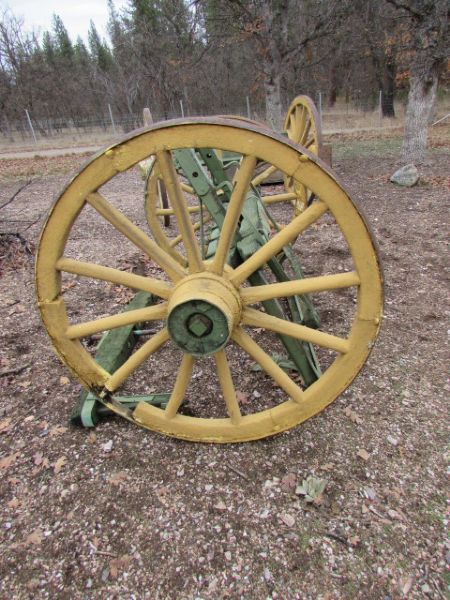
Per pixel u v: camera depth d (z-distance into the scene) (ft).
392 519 6.18
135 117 74.18
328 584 5.48
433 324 10.75
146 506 6.55
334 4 31.09
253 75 64.49
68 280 14.11
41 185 30.78
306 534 6.05
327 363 9.52
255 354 6.49
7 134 76.07
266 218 8.95
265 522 6.24
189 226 5.68
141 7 63.67
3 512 6.57
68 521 6.39
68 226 5.76
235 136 5.10
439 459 7.06
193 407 8.39
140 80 74.33
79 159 44.09
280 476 6.90
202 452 7.38
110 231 18.94
